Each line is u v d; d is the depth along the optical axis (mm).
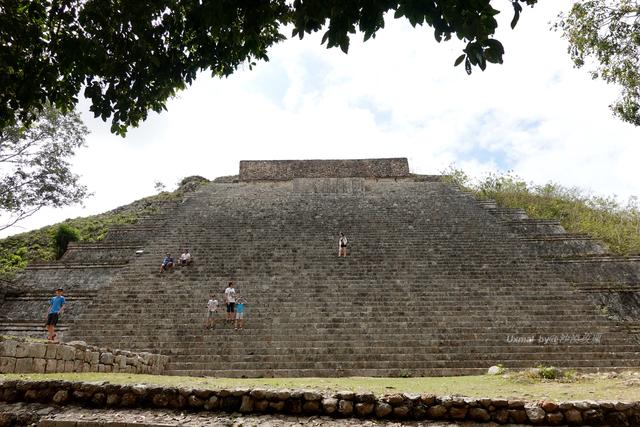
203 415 5988
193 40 7145
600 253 19172
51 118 21266
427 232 21219
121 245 21891
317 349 12891
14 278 19281
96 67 6504
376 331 13781
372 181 30016
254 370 11898
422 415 6055
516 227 23125
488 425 5902
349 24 4840
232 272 17641
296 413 6090
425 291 15961
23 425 5668
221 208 24953
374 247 19672
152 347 13195
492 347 12844
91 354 8922
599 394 6863
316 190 28312
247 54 7309
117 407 6152
